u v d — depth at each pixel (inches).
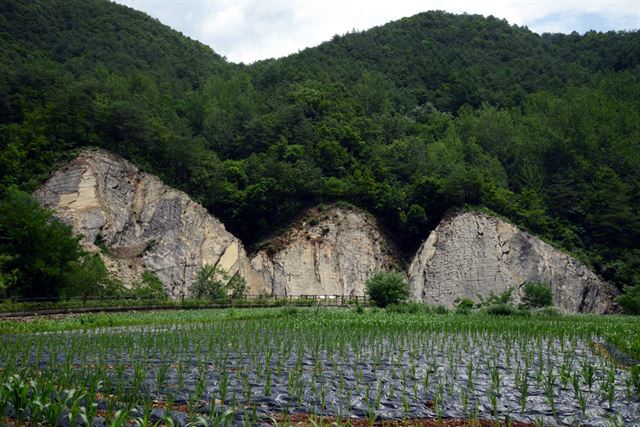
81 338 1031.6
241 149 4111.7
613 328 1413.6
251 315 1706.4
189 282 2903.5
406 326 1310.3
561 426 513.0
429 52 6796.3
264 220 3489.2
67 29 5748.0
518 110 5068.9
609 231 3420.3
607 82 5206.7
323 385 639.8
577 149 4003.4
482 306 2640.3
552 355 949.8
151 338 935.7
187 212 3132.4
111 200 2915.8
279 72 5841.5
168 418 420.2
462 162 3885.3
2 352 827.4
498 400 597.6
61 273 1828.2
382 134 4436.5
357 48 6948.8
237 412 511.5
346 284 3171.8
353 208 3501.5
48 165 2923.2
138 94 4269.2
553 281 3107.8
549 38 7687.0
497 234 3230.8
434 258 3203.7
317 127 4202.8
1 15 5098.4
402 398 573.6
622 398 620.1
